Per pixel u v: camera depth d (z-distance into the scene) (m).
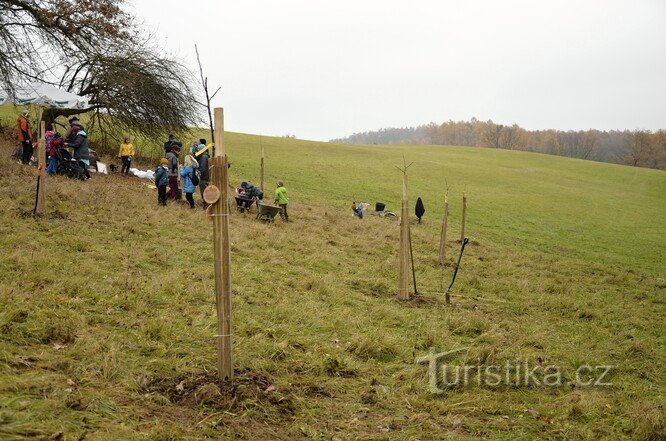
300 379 7.14
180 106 29.44
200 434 5.17
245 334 8.36
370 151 66.25
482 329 10.93
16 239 11.14
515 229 34.16
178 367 6.78
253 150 52.38
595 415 7.23
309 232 20.14
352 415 6.32
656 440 6.58
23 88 25.56
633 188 65.19
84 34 27.84
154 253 12.22
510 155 84.75
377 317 10.77
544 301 14.73
